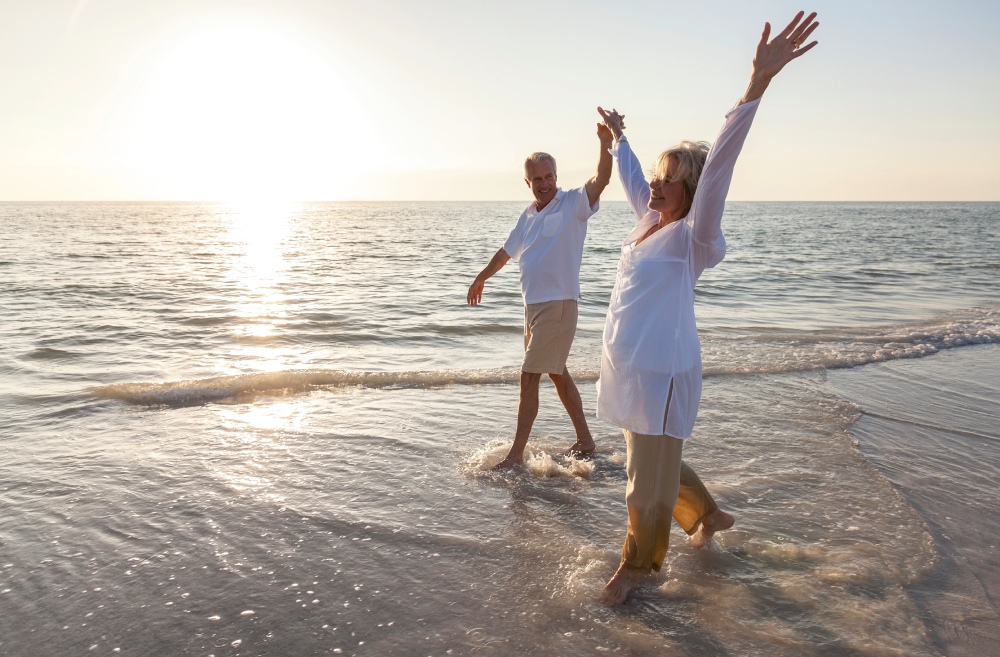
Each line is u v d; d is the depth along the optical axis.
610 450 4.16
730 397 5.35
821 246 29.56
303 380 5.64
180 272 16.31
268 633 2.25
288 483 3.53
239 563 2.70
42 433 4.30
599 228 57.44
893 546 2.90
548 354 3.82
